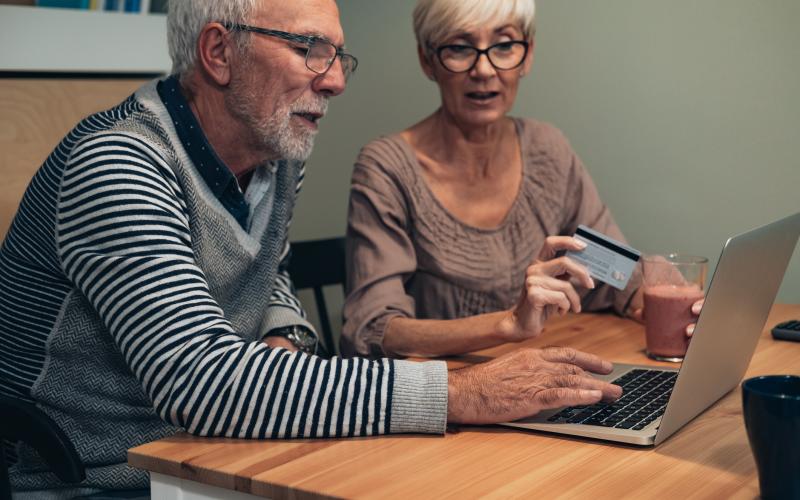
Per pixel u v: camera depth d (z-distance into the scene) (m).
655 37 2.18
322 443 1.08
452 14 1.74
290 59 1.30
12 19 2.04
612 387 1.15
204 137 1.31
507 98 1.80
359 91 2.62
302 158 1.37
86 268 1.17
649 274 1.46
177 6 1.33
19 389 1.36
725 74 2.11
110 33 2.21
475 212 1.87
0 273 1.39
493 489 0.92
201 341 1.12
